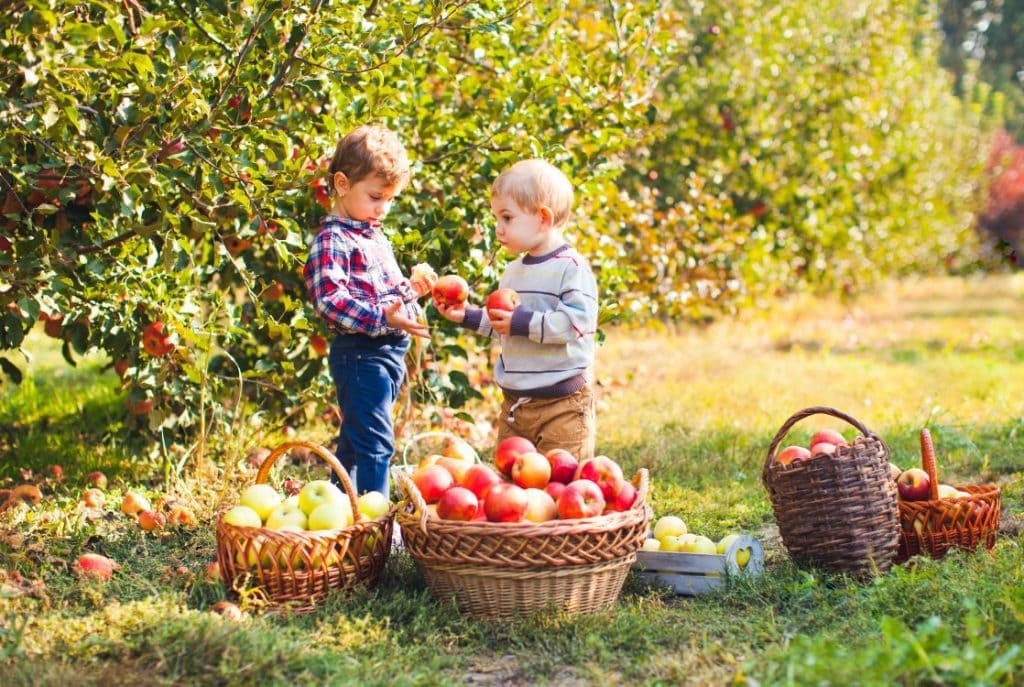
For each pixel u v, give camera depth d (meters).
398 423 5.46
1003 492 4.74
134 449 5.18
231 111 4.12
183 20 4.15
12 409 6.37
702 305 9.92
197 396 5.04
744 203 11.77
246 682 2.59
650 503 4.61
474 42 4.77
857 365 9.05
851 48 12.38
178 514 4.04
